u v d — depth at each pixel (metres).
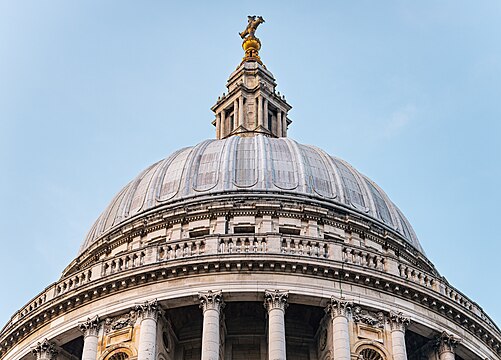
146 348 55.03
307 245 59.16
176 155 77.81
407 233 75.56
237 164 73.44
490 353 62.09
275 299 55.88
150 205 72.31
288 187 71.50
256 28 97.44
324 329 57.56
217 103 90.06
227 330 59.19
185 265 57.19
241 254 57.09
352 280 57.75
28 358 60.47
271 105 88.94
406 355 57.25
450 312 60.25
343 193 72.88
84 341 57.41
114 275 58.22
